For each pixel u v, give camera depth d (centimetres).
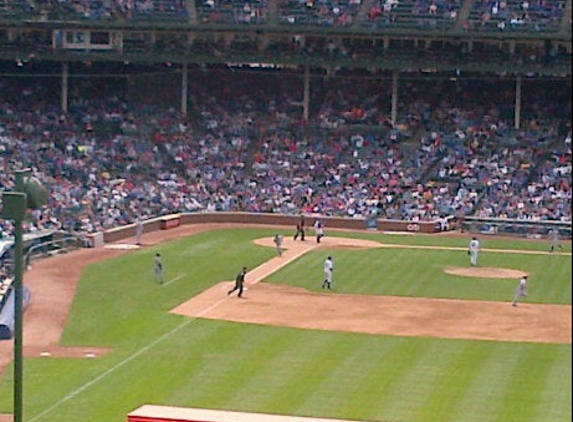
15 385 2180
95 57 9925
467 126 10556
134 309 5503
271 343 4766
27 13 9825
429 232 9331
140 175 9688
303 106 10750
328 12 10300
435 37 10094
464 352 4675
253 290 6134
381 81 10919
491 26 10175
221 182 9862
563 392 4038
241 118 10612
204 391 3956
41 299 5709
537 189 9712
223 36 10275
